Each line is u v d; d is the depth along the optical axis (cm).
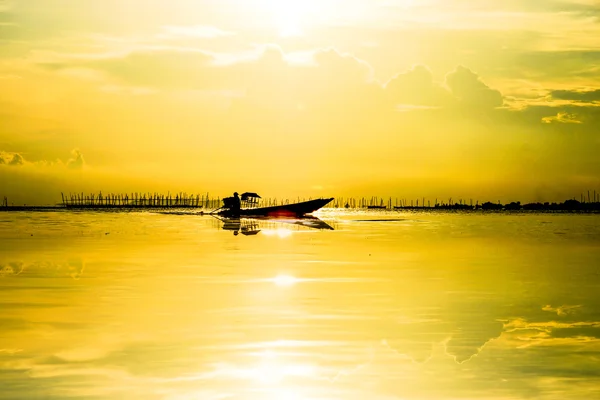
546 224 9944
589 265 3675
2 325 2045
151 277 3088
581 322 2108
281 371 1579
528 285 2875
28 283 2912
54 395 1415
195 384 1490
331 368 1606
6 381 1502
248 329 1988
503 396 1416
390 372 1577
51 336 1902
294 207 11881
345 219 11644
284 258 3947
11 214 16200
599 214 19338
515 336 1917
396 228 8012
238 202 12081
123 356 1698
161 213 16700
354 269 3409
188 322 2083
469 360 1673
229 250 4503
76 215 14875
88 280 2995
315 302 2431
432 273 3262
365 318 2152
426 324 2066
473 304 2409
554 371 1580
